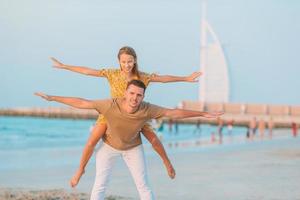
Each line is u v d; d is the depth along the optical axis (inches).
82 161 274.7
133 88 251.1
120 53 269.4
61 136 1900.8
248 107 3341.5
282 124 3088.1
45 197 413.4
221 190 450.0
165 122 3353.8
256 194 424.2
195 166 675.4
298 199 398.9
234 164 695.1
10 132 2290.8
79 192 452.1
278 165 670.5
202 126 3368.6
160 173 598.9
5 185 504.7
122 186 486.6
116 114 257.4
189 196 418.9
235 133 2320.4
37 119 4439.0
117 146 269.7
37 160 792.3
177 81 277.0
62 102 257.6
